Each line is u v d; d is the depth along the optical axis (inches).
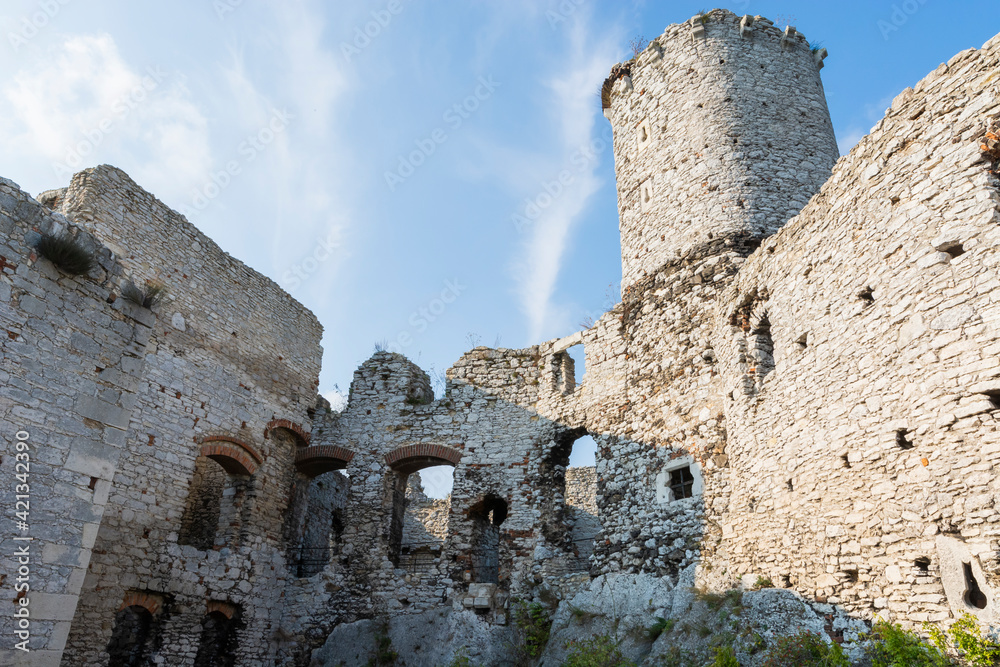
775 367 481.4
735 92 703.7
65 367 349.7
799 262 469.1
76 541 333.4
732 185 652.1
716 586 492.1
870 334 391.9
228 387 693.9
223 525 687.7
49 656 310.8
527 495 712.4
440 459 768.3
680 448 578.6
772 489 461.1
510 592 656.4
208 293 697.0
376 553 721.6
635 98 783.7
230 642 645.9
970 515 316.2
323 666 664.4
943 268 351.6
